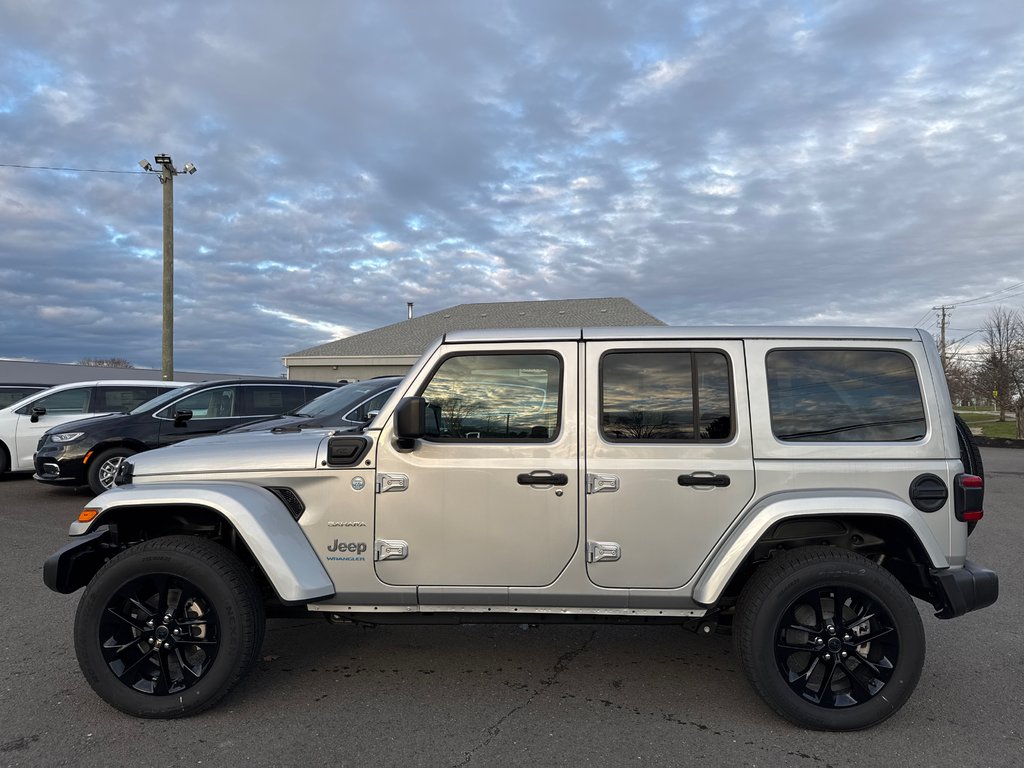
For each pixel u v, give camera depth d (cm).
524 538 343
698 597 336
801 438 347
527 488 343
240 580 339
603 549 341
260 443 371
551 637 457
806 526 356
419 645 441
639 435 350
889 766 300
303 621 486
